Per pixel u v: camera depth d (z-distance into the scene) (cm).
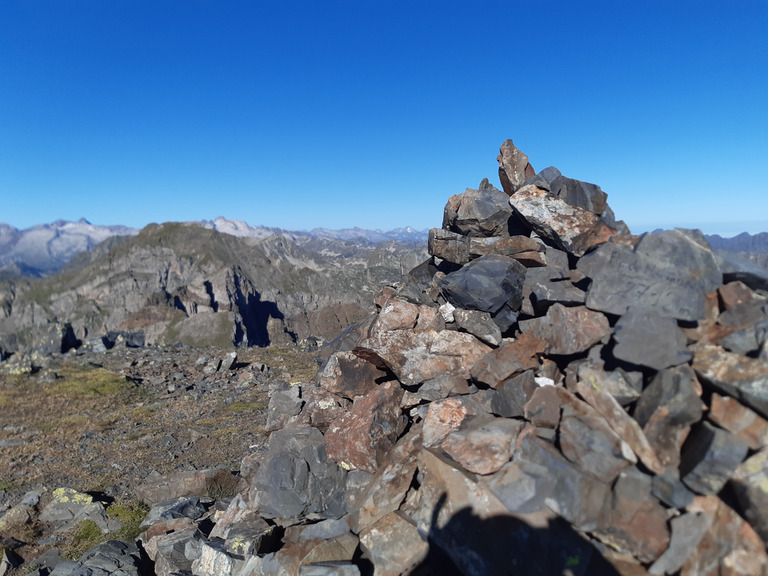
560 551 100
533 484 106
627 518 100
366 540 121
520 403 127
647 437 105
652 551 98
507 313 145
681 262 119
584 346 122
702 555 94
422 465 124
